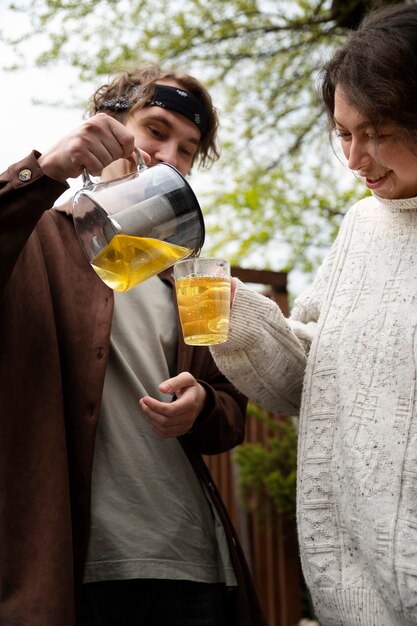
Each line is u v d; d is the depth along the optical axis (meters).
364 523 1.45
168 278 1.95
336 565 1.52
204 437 1.87
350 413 1.51
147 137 1.97
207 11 4.96
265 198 5.20
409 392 1.45
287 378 1.78
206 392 1.84
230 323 1.70
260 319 1.72
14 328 1.63
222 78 5.12
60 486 1.55
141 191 1.48
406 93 1.42
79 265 1.78
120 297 1.85
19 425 1.59
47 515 1.53
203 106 2.07
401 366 1.47
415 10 1.52
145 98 1.96
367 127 1.46
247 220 5.46
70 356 1.68
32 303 1.66
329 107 1.72
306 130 5.13
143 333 1.84
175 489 1.77
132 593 1.67
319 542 1.55
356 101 1.45
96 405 1.65
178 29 4.96
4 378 1.61
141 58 4.75
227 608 1.82
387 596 1.41
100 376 1.67
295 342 1.77
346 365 1.55
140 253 1.46
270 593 3.94
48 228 1.80
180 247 1.52
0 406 1.60
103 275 1.52
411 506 1.40
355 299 1.63
